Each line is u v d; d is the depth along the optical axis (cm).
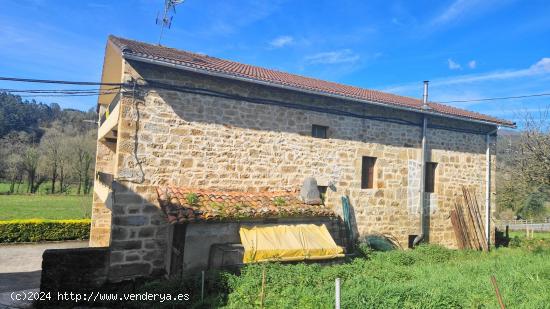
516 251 1188
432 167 1179
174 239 712
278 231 772
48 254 644
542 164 1260
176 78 774
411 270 777
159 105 753
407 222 1092
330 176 964
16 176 3572
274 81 834
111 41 789
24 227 1332
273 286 595
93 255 677
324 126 972
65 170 3500
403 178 1091
